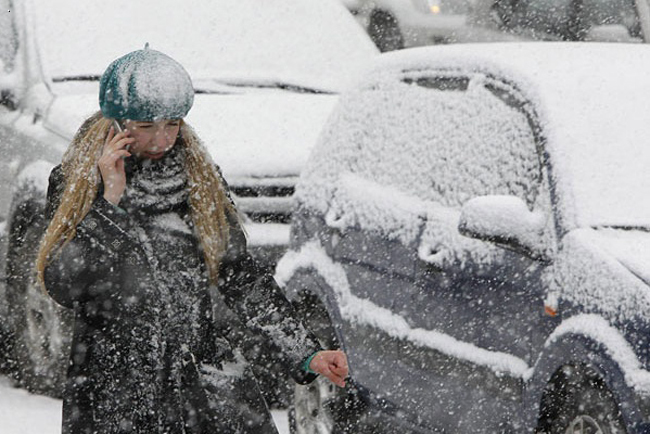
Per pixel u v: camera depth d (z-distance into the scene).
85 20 21.83
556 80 13.82
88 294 9.12
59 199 9.59
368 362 14.72
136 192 9.41
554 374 12.34
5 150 19.81
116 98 9.21
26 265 18.62
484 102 14.38
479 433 13.07
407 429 14.21
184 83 9.32
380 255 14.70
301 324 9.77
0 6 21.78
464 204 13.88
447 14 38.44
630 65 14.37
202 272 9.57
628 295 11.52
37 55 20.98
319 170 16.48
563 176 12.84
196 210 9.53
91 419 9.09
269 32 22.92
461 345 13.39
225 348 9.67
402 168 15.12
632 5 33.12
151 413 9.14
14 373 19.05
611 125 13.41
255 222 17.92
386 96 16.11
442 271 13.70
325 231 15.77
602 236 12.30
